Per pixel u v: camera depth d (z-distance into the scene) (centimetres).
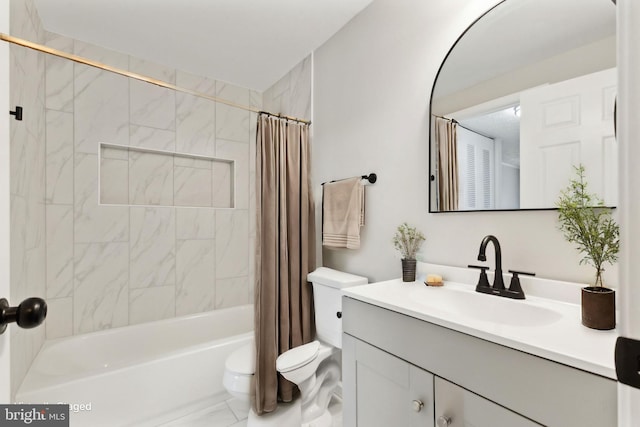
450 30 138
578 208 91
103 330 217
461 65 132
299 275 195
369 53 179
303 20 194
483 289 113
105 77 223
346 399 121
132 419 161
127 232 230
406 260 140
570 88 101
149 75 240
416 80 152
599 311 77
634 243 38
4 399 48
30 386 144
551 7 107
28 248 166
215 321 258
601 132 95
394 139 162
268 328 175
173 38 212
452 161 134
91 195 216
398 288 127
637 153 38
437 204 139
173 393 174
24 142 159
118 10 183
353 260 188
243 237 288
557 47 105
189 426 167
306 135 207
